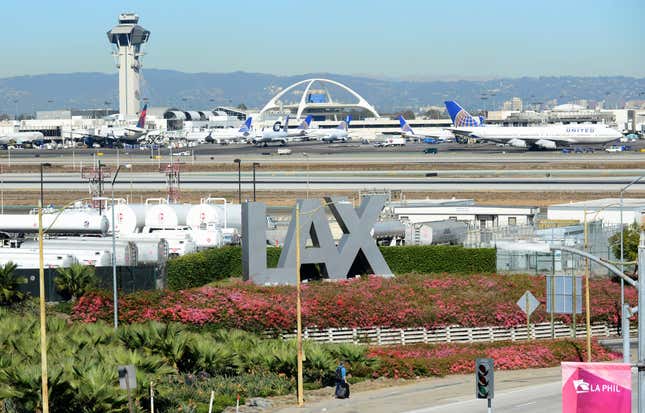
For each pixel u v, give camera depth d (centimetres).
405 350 7969
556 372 7519
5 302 9288
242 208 9862
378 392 6744
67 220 12738
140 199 19250
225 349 6994
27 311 9138
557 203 17962
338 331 8731
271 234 13838
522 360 7831
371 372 7250
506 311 9206
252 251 9769
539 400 6228
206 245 12800
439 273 10988
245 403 6341
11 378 5622
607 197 18625
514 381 7125
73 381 5534
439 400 6350
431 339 8838
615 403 3712
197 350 6869
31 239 12019
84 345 6706
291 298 9125
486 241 12681
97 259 10388
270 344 7344
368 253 10225
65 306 9300
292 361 6994
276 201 18938
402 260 11644
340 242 10150
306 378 7006
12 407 5500
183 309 8725
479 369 4825
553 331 8794
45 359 5019
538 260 11088
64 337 6925
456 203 15462
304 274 10431
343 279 10012
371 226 10256
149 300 8906
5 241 12381
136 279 9925
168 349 6831
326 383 6988
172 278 10500
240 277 11419
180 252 12188
